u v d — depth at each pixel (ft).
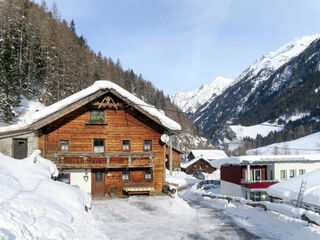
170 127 74.08
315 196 53.31
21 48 207.51
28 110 175.01
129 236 38.29
